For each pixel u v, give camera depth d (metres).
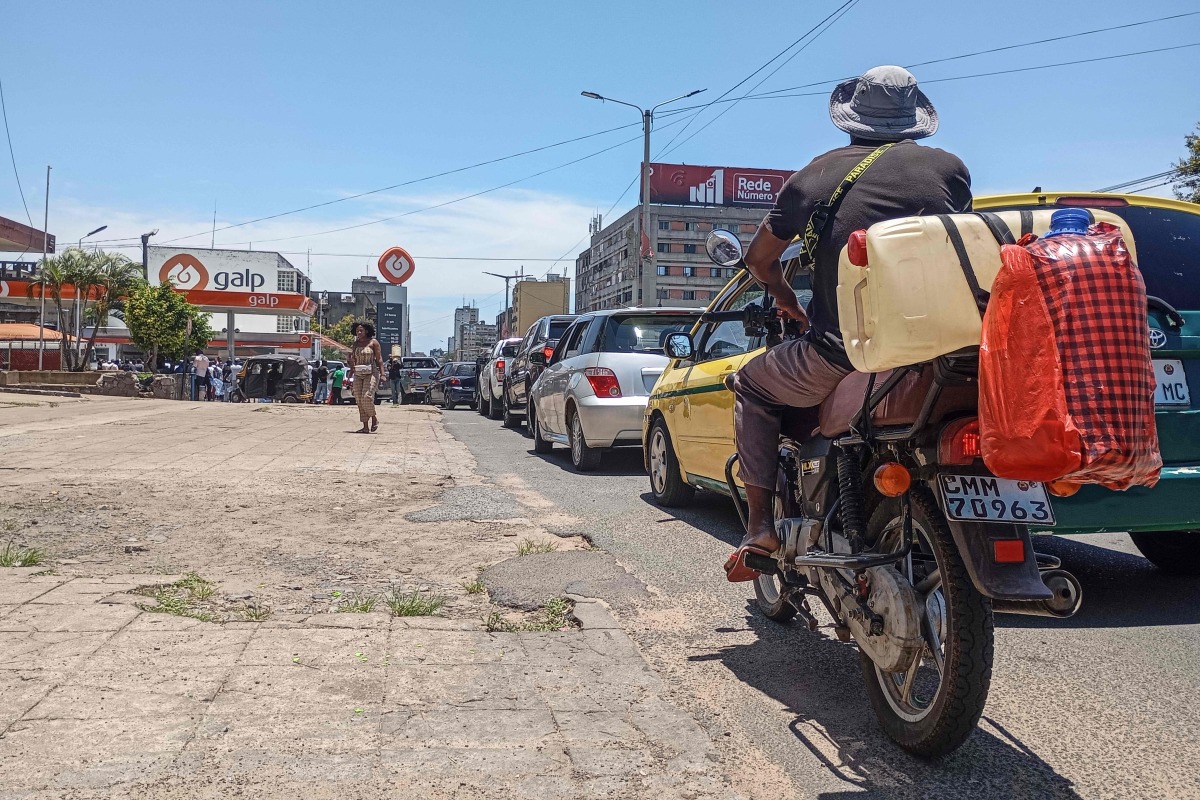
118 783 2.76
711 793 2.84
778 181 119.75
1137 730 3.40
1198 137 23.67
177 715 3.24
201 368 36.00
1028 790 2.95
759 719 3.49
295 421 18.02
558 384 11.29
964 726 2.91
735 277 7.19
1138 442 2.33
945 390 2.84
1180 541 5.50
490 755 3.03
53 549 5.78
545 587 5.10
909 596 3.01
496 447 13.86
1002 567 2.79
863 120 3.44
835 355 3.28
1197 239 4.97
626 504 8.14
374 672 3.72
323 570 5.46
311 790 2.76
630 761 3.02
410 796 2.75
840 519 3.49
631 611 4.79
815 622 3.79
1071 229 2.54
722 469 6.71
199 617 4.34
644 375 10.10
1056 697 3.71
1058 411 2.32
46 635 4.00
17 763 2.86
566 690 3.61
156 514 7.02
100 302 43.19
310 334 61.72
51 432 13.52
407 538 6.40
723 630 4.54
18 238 41.94
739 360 6.45
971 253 2.65
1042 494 2.88
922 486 3.07
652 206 119.69
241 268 54.50
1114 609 4.92
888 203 3.12
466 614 4.66
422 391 40.75
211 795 2.71
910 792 2.93
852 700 3.68
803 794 2.90
